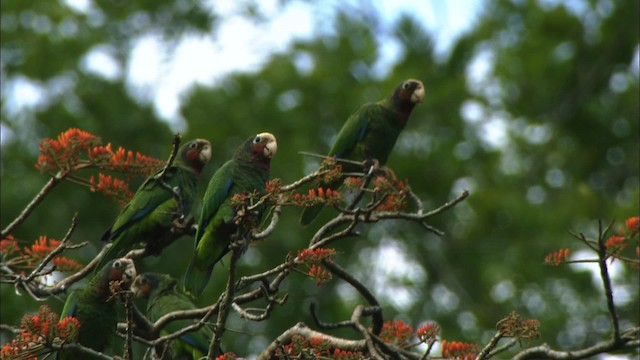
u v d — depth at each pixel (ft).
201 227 28.58
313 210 32.86
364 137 36.63
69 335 22.77
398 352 27.91
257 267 55.42
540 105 75.31
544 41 76.89
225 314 23.95
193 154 33.04
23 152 62.13
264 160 29.73
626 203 61.87
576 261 27.27
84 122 65.41
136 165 29.63
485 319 59.57
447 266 62.44
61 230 55.83
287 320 55.01
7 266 29.78
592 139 74.69
